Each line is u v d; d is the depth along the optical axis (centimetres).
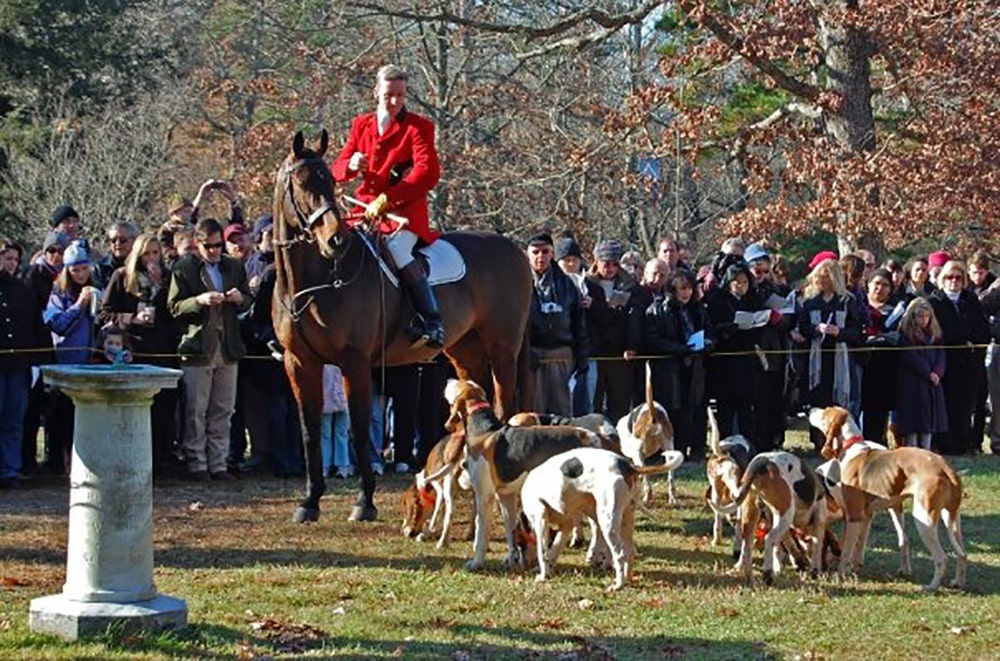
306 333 1266
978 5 2684
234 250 1631
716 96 3409
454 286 1373
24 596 980
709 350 1716
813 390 1806
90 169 3425
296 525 1289
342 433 1625
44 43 3750
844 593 1073
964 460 1855
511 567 1114
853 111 2745
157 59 4066
